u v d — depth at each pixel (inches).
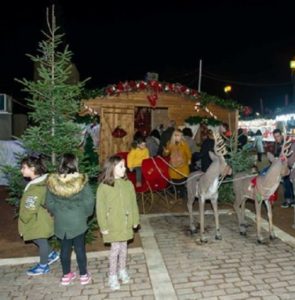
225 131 391.9
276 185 260.4
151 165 350.3
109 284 202.8
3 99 573.3
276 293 194.7
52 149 252.7
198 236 288.4
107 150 509.0
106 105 506.3
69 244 203.0
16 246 269.9
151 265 231.0
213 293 195.8
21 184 261.0
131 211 200.2
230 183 376.8
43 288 203.8
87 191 197.6
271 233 276.1
